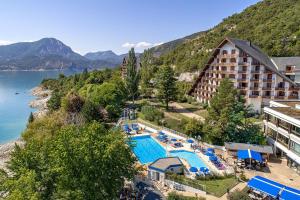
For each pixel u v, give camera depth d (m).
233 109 62.72
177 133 67.81
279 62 88.31
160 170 42.88
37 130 63.38
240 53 82.62
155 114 81.12
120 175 30.77
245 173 45.34
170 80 89.25
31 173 24.28
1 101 151.00
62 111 80.12
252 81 82.31
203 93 98.31
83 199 25.50
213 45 159.75
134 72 105.94
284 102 64.62
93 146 28.33
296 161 45.34
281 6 179.38
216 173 44.16
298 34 131.75
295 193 33.09
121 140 32.44
